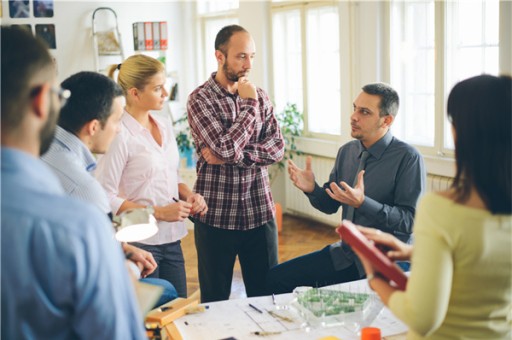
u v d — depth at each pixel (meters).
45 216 0.94
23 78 1.00
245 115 3.05
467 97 1.37
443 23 4.87
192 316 2.22
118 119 2.02
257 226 3.26
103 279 0.96
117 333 0.97
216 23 8.06
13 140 1.01
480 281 1.40
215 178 3.19
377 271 1.52
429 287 1.35
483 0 4.60
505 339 1.46
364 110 2.94
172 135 3.05
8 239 0.93
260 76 7.16
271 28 7.04
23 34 1.04
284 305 2.29
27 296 0.93
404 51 5.41
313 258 3.14
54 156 1.84
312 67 6.60
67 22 7.61
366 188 3.01
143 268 2.29
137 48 7.76
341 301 2.15
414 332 1.52
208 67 8.36
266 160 3.17
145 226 1.89
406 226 2.88
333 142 6.21
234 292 4.73
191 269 5.43
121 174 2.79
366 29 5.65
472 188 1.39
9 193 0.94
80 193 1.83
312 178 3.15
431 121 5.25
